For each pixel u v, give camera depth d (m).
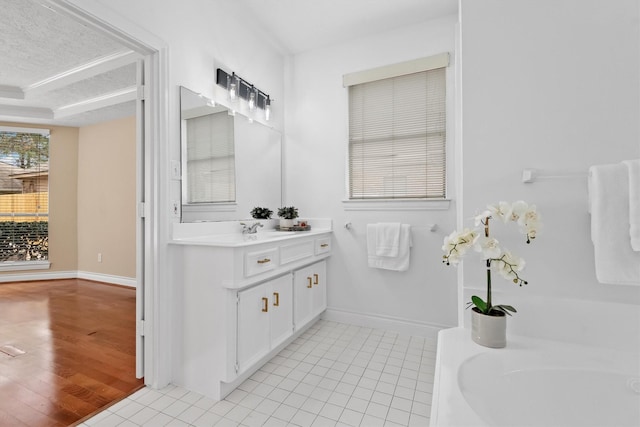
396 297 2.65
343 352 2.23
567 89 1.11
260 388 1.76
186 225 1.96
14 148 4.38
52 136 4.53
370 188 2.79
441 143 2.54
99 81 3.32
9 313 3.09
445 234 2.49
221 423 1.46
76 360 2.08
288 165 3.10
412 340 2.46
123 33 1.56
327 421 1.48
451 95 2.48
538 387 0.94
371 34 2.76
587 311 1.08
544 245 1.13
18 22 2.41
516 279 1.05
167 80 1.80
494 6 1.19
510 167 1.17
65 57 3.00
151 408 1.57
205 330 1.71
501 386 0.96
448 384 0.83
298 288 2.38
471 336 1.12
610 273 0.94
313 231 2.71
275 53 3.00
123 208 4.25
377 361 2.09
